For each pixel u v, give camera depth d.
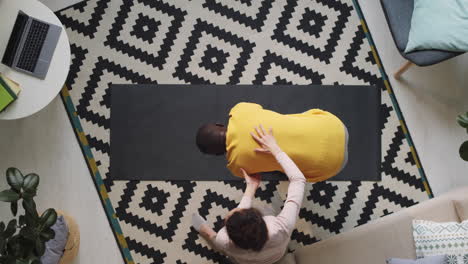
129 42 3.00
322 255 2.46
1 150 2.89
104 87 2.96
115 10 3.01
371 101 2.97
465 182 2.97
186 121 2.93
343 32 3.04
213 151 2.07
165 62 3.00
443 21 2.47
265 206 2.68
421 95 3.03
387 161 2.97
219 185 2.90
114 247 2.87
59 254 2.57
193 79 2.99
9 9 2.45
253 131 2.01
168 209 2.89
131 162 2.90
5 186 2.87
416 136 3.00
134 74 2.98
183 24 3.02
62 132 2.93
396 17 2.63
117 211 2.88
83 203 2.89
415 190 2.95
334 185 2.93
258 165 2.07
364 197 2.93
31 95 2.43
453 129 3.01
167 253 2.86
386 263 2.42
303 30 3.04
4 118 2.41
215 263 2.85
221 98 2.95
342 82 3.01
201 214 2.89
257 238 1.92
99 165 2.91
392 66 3.03
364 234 2.46
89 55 2.98
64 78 2.46
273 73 3.00
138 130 2.93
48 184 2.88
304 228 2.89
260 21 3.04
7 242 2.11
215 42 3.02
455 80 3.05
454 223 2.39
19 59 2.43
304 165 2.04
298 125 2.01
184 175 2.89
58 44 2.47
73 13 2.99
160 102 2.95
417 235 2.41
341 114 2.95
